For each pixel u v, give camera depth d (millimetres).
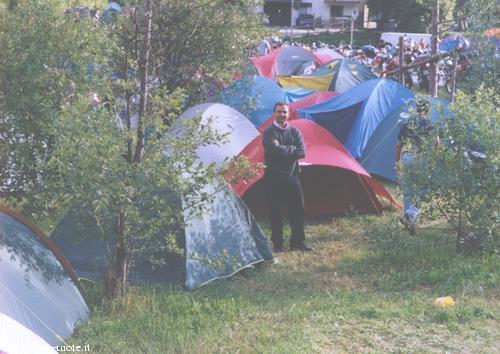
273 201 8742
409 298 6723
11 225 6152
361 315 6254
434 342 5660
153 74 7867
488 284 6938
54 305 6070
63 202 6656
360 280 7512
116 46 7367
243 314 6391
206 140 6695
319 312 6363
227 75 11406
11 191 8195
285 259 8430
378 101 13250
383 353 5473
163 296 6918
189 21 10703
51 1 8477
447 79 21594
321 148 10227
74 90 7930
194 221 7496
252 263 7906
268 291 7262
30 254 6160
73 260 7570
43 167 6785
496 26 11531
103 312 6512
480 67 11391
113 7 8844
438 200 7984
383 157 12711
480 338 5723
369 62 32156
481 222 7703
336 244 9016
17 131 8125
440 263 7688
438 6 11539
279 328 5988
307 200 10531
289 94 16047
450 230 8672
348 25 65000
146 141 6660
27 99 8016
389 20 55875
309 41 52594
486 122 7762
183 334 5910
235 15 11117
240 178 7016
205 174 6633
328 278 7617
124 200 6367
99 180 6211
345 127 13281
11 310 5621
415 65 14242
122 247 6758
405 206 8836
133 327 6098
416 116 8391
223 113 9812
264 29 11586
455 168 7770
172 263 7434
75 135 6250
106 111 6430
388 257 8078
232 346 5605
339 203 10594
